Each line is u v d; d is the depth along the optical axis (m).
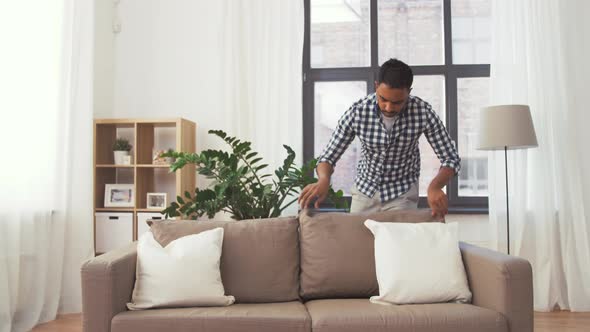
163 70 3.77
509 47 3.38
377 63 3.73
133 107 3.78
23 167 2.75
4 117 2.64
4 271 2.57
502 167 3.38
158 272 1.89
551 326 2.90
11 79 2.69
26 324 2.74
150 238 2.06
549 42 3.35
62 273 3.06
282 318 1.74
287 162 2.78
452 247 1.99
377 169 2.33
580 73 3.41
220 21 3.60
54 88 2.99
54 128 2.98
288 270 2.09
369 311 1.77
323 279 2.06
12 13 2.71
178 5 3.78
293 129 3.51
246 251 2.07
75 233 3.11
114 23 3.79
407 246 1.97
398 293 1.90
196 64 3.75
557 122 3.33
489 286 1.81
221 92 3.59
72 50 3.09
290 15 3.54
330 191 2.79
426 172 3.70
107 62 3.73
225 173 2.67
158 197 3.46
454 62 3.72
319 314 1.78
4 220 2.62
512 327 1.71
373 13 3.73
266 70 3.54
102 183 3.52
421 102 2.21
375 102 2.19
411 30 3.75
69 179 3.08
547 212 3.31
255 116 3.55
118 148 3.49
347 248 2.09
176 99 3.75
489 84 3.57
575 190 3.30
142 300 1.87
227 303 1.94
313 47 3.81
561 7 3.37
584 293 3.27
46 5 2.93
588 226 3.37
